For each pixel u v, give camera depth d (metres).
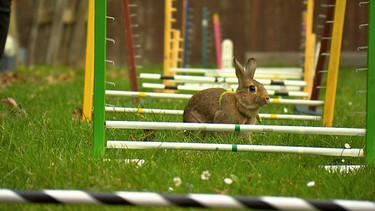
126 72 24.56
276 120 12.10
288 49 27.62
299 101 12.01
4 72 21.97
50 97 14.45
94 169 7.48
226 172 7.58
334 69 11.48
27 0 27.47
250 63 10.20
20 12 27.55
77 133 9.57
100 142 8.43
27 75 21.81
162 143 8.33
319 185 7.27
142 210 6.29
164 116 11.30
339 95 17.03
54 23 26.38
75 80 20.39
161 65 27.22
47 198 5.41
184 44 19.03
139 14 27.95
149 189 6.92
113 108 10.95
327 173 7.73
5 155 8.27
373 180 7.53
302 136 9.79
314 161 8.70
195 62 27.81
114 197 5.41
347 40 27.31
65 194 5.43
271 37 27.69
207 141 9.62
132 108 11.22
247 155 8.57
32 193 5.44
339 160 8.90
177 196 5.39
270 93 12.45
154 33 27.92
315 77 12.98
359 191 7.10
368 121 8.41
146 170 7.50
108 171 7.44
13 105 12.09
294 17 27.45
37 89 16.36
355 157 8.97
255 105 9.95
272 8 27.55
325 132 8.50
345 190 7.02
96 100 8.43
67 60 26.16
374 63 8.38
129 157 8.35
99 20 8.45
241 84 10.07
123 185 7.00
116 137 9.66
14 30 23.80
